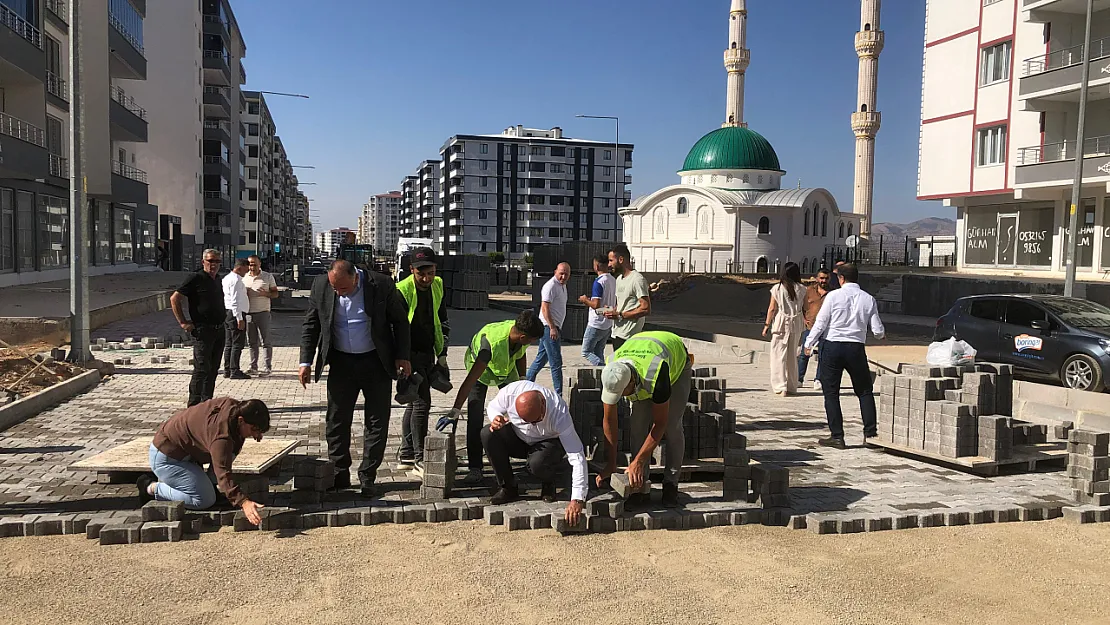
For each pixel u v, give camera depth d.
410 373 6.25
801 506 6.00
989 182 31.95
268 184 109.06
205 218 66.44
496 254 90.44
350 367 6.05
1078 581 4.78
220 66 63.50
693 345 18.25
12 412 8.34
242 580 4.49
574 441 5.54
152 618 4.01
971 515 5.87
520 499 5.97
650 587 4.54
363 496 5.99
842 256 58.31
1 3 21.39
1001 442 7.14
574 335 18.67
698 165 71.31
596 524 5.46
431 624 4.02
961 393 7.66
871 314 8.02
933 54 34.84
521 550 5.07
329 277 6.04
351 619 4.05
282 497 5.84
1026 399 11.27
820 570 4.86
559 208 123.75
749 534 5.50
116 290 25.11
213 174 65.81
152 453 5.45
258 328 12.36
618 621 4.11
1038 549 5.31
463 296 29.34
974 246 33.72
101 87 29.27
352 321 6.03
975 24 32.56
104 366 11.93
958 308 13.83
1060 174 27.31
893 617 4.23
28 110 24.39
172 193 51.66
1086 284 23.00
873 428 8.10
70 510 5.48
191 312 8.59
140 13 37.59
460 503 5.80
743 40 71.12
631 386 5.60
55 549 4.88
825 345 8.15
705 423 7.09
